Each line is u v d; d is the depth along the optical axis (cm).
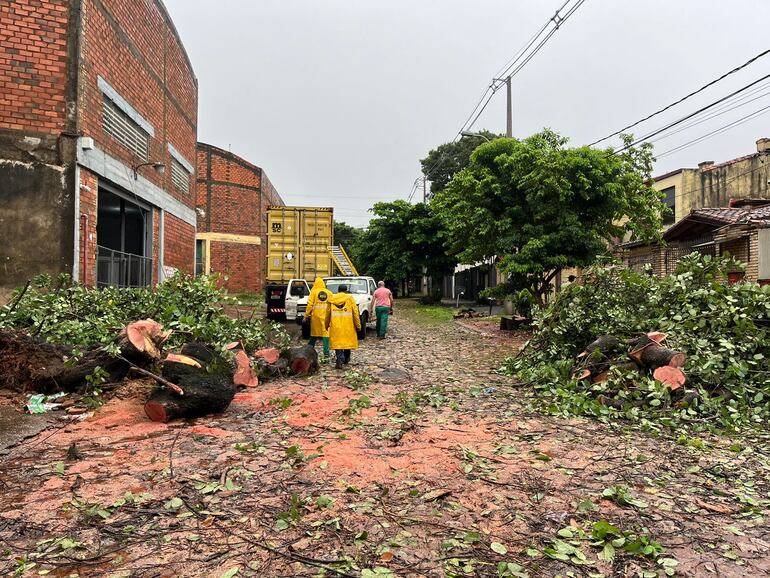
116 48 1137
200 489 391
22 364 671
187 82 1759
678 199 2492
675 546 319
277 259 1981
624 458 479
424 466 450
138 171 1284
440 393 759
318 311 1055
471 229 1612
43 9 942
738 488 412
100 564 290
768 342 694
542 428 579
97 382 643
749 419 613
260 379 830
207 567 288
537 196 1419
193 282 915
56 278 939
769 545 321
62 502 368
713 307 753
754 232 1428
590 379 737
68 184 957
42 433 531
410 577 281
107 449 484
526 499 385
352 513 356
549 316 929
